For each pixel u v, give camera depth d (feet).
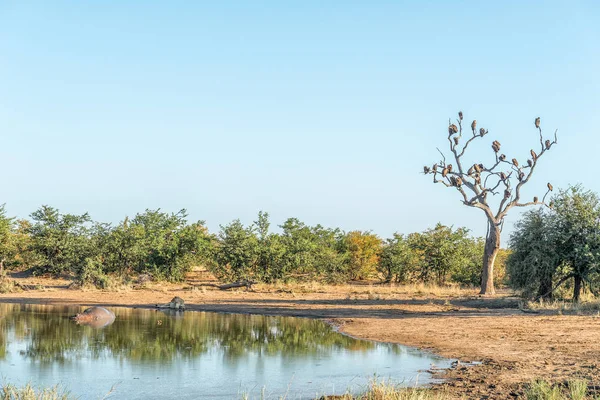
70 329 59.36
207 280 148.05
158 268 135.64
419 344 50.65
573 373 37.42
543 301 86.89
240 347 49.67
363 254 168.04
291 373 39.04
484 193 112.57
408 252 152.15
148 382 36.27
